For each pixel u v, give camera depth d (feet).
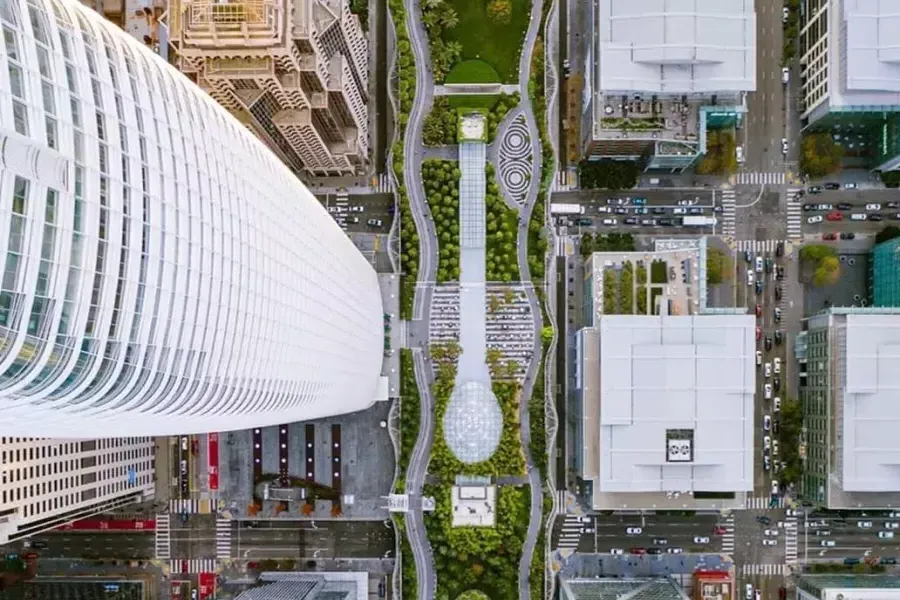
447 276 523.70
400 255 530.68
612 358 476.95
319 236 325.01
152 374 212.43
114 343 193.98
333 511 529.86
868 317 469.57
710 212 528.22
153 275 199.00
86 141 175.94
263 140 453.58
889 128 490.49
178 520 533.96
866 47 464.24
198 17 350.23
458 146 526.16
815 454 502.79
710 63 472.85
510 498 513.45
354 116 476.13
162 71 215.51
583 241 525.34
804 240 525.34
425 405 532.32
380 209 535.19
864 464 472.44
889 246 492.95
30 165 157.48
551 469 526.16
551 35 528.22
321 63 406.82
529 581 520.01
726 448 474.49
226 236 229.04
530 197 529.86
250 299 246.27
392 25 533.14
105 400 208.44
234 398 260.62
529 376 528.63
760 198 526.98
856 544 518.37
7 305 160.15
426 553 528.63
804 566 519.19
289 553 533.14
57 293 170.50
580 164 525.75
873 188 524.11
